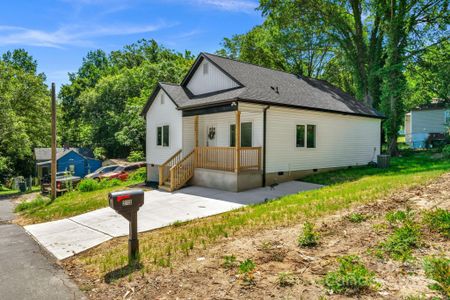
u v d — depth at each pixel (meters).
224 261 4.05
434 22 21.09
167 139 16.27
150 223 7.45
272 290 3.13
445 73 19.33
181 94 16.05
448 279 2.83
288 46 28.17
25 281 4.11
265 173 12.23
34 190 25.30
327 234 4.77
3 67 30.22
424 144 27.19
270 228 5.54
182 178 13.09
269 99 12.08
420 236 4.20
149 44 57.72
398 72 20.75
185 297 3.20
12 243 6.28
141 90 32.97
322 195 8.52
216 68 14.54
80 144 48.44
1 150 30.08
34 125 33.28
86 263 4.78
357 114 15.52
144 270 4.08
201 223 6.90
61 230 7.27
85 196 13.71
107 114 36.97
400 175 11.62
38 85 33.62
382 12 21.62
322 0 24.47
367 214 5.69
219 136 14.83
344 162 15.59
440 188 7.53
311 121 13.92
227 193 11.17
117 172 22.98
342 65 29.73
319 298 2.88
